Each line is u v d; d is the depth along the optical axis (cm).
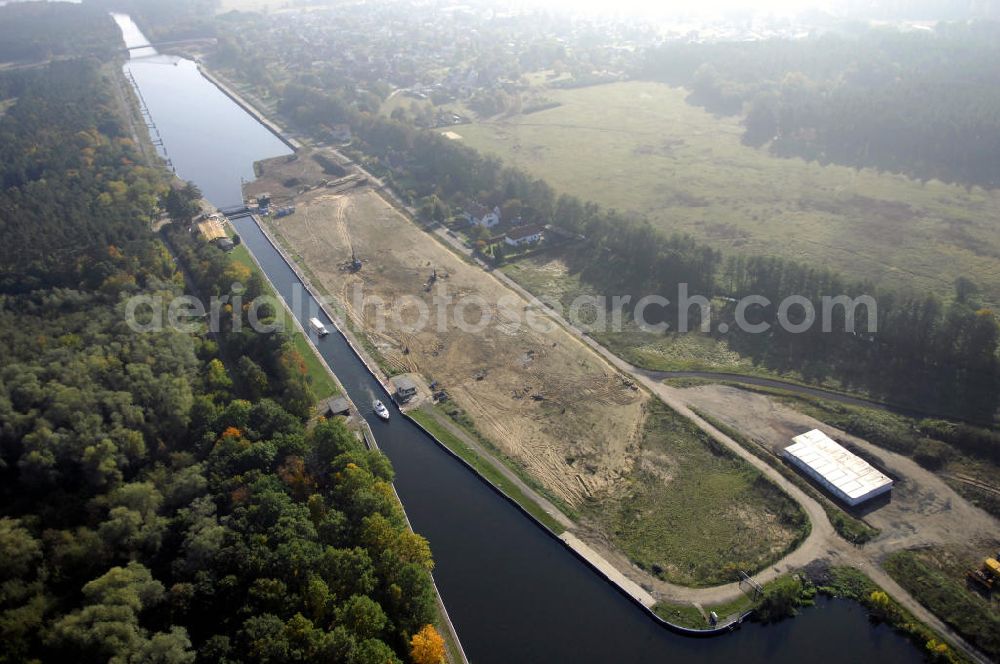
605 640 11625
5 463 12762
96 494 12750
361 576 11012
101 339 16525
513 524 13938
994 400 16025
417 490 14838
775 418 16088
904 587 11950
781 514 13575
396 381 17875
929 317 17300
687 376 17812
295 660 9731
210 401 15075
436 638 10419
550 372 18200
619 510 13988
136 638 9800
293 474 13038
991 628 11031
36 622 10112
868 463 14512
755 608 11775
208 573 11038
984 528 12962
